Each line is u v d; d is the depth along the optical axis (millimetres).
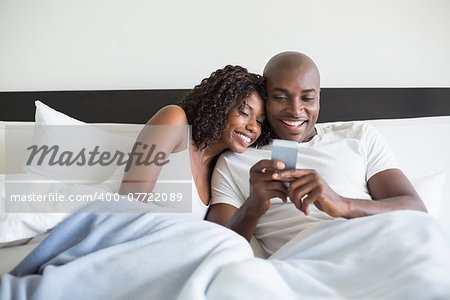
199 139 1569
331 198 1223
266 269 851
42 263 998
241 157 1639
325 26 2209
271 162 1213
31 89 2283
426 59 2199
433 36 2197
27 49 2285
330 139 1653
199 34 2238
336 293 853
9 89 2283
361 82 2211
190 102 1618
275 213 1530
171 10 2242
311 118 1590
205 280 826
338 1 2203
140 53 2254
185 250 945
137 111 2221
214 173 1676
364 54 2207
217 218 1559
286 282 882
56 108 2246
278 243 1468
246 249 1011
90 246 1001
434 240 977
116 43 2258
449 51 2197
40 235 1216
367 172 1587
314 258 1052
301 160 1586
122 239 1018
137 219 1060
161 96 2211
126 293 875
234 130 1555
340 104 2178
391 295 792
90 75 2266
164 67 2252
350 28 2205
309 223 1409
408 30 2197
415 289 778
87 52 2266
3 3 2281
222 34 2232
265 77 1584
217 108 1520
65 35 2270
